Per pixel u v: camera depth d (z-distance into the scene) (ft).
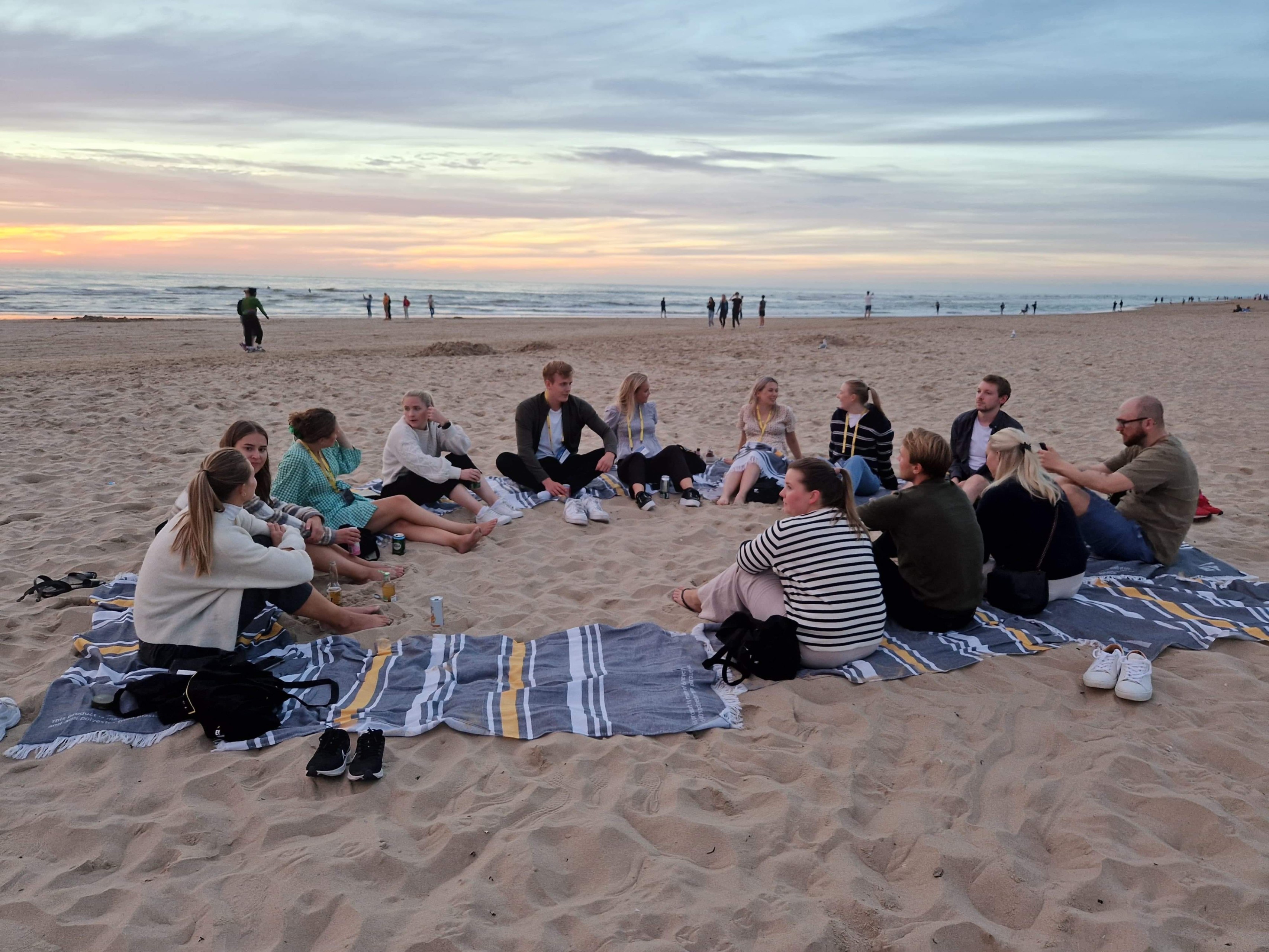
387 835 9.21
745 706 12.03
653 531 20.38
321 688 12.32
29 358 58.18
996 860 8.79
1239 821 9.40
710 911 8.09
